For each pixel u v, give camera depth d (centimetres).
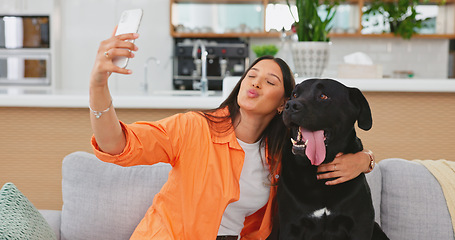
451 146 229
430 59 570
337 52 573
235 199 135
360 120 144
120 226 169
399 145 229
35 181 247
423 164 178
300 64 241
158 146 128
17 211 135
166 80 551
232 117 145
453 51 569
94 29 535
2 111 243
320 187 140
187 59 569
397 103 227
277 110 150
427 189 169
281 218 145
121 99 233
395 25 540
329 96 138
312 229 143
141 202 170
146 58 546
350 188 140
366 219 142
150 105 233
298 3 243
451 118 227
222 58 571
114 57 103
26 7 519
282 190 145
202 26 584
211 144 137
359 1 534
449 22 556
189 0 561
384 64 572
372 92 226
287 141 148
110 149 117
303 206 141
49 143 245
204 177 135
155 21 543
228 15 583
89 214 170
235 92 148
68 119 243
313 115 133
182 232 135
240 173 141
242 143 147
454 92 224
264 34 547
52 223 174
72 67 539
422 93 226
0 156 246
